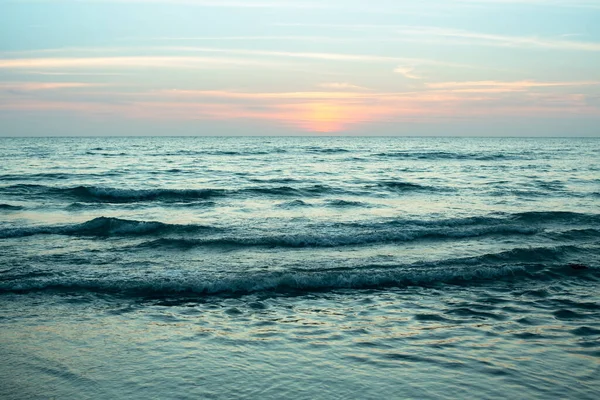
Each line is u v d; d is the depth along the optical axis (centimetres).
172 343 727
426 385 595
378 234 1477
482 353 698
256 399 558
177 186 2877
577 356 690
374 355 689
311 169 4131
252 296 980
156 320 830
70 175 3369
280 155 5959
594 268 1175
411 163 4878
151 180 3189
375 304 934
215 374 623
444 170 4128
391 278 1080
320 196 2542
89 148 7644
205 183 3045
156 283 1007
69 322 809
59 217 1888
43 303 902
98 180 3141
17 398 556
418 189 2798
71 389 580
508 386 593
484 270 1125
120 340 736
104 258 1244
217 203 2288
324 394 569
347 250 1351
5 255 1260
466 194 2612
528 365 658
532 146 10644
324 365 653
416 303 941
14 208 2066
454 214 1989
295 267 1168
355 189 2778
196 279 1030
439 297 979
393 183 2925
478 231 1565
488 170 4144
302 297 977
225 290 1009
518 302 948
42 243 1417
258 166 4378
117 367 641
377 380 608
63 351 690
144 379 607
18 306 881
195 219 1866
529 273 1134
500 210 2102
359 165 4591
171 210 2092
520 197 2509
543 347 723
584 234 1566
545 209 2128
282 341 741
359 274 1081
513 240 1489
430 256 1291
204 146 8850
